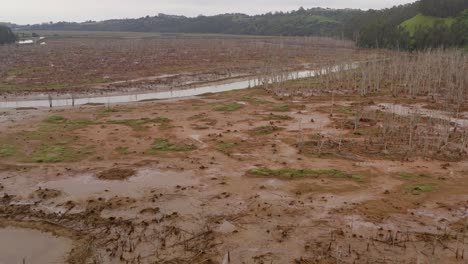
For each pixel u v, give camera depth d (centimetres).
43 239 1039
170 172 1442
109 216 1138
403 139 1770
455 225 1065
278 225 1075
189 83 3709
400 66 3547
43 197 1254
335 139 1788
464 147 1647
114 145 1741
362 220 1092
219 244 991
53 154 1614
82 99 2925
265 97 2858
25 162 1537
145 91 3288
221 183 1341
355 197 1227
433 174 1395
